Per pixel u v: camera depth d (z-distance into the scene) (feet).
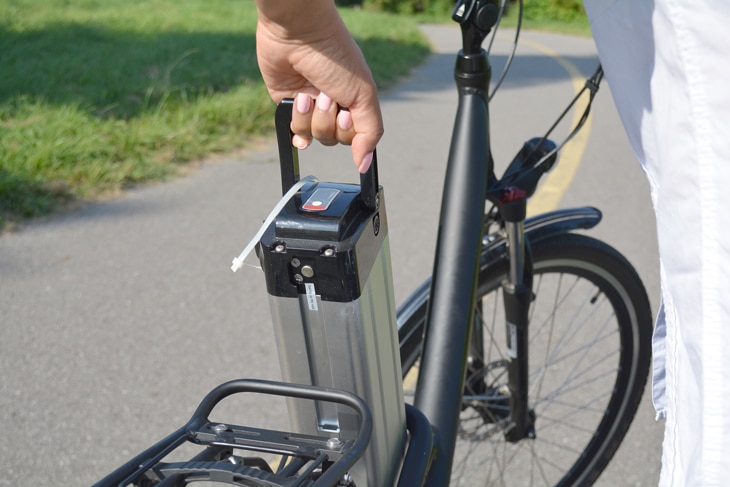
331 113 2.72
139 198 15.26
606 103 28.02
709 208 3.00
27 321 10.45
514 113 26.53
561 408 8.29
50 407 8.67
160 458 2.48
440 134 22.29
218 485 6.51
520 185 5.14
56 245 12.90
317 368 2.87
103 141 17.39
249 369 9.39
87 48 31.50
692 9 2.93
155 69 26.96
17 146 16.53
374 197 2.78
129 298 11.07
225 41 35.86
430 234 13.83
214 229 13.71
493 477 7.22
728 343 3.01
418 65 40.88
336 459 2.57
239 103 21.59
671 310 3.63
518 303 5.30
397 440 3.23
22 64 26.48
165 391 8.97
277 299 2.75
